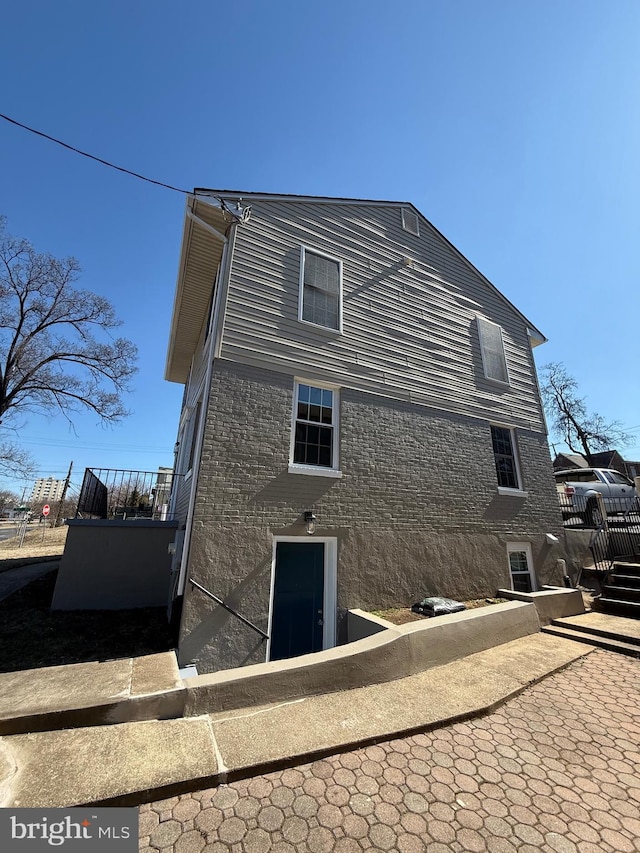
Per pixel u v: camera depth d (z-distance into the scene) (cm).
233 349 637
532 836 239
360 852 226
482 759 315
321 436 699
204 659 502
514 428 1012
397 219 948
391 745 331
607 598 762
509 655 529
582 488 1159
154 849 223
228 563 547
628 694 428
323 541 652
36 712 304
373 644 455
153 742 304
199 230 746
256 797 267
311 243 782
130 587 812
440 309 955
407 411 812
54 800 240
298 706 376
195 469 586
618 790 281
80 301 2009
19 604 801
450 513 803
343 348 758
